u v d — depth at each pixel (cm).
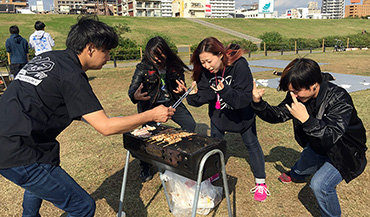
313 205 256
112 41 164
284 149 380
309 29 5262
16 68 785
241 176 312
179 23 5031
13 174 149
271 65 1378
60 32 3450
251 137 258
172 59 271
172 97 298
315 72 176
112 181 307
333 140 175
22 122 145
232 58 231
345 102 187
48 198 162
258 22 5728
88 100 153
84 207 172
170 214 249
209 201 241
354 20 6341
